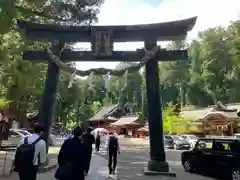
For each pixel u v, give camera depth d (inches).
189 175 542.6
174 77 3319.4
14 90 868.6
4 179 418.6
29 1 556.7
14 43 703.1
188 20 505.7
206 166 533.0
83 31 532.7
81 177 241.0
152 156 510.6
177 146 1422.2
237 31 2433.6
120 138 2758.4
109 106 3703.3
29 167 244.8
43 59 534.9
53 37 530.6
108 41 518.0
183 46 3129.9
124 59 530.6
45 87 528.1
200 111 2177.7
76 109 3292.3
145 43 526.0
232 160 473.4
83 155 244.2
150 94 520.4
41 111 520.1
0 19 420.2
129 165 688.4
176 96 3444.9
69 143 245.1
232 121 1755.7
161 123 515.2
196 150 573.9
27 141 252.2
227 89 2704.2
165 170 503.5
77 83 1818.4
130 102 3900.1
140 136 2792.8
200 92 3058.6
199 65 2984.7
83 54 533.3
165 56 526.9
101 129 1590.8
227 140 511.8
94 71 529.7
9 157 700.0
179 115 2106.3
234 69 2394.2
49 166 506.9
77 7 607.5
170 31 523.5
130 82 3809.1
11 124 1342.3
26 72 776.3
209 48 2770.7
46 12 593.6
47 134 512.4
